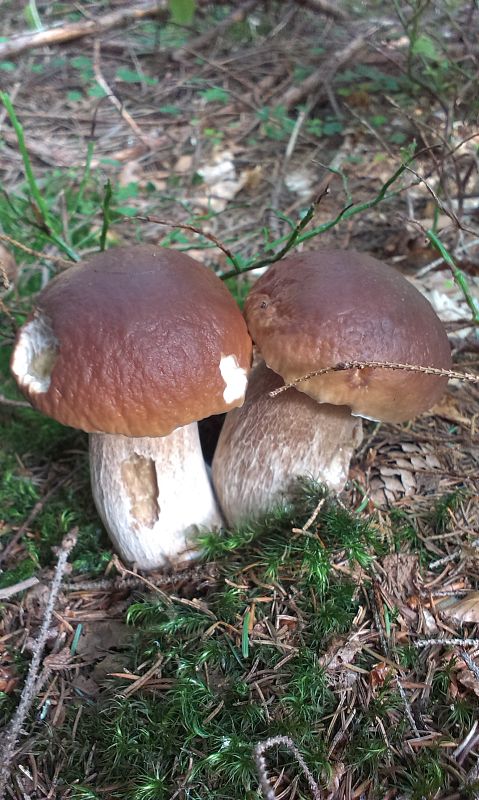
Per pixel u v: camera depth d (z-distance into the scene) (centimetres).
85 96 48
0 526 21
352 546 18
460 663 16
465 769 15
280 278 17
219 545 19
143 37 54
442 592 18
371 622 17
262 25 56
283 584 18
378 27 50
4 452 23
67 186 35
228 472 19
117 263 15
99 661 17
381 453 22
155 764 15
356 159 38
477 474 21
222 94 43
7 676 17
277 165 40
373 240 33
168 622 17
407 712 15
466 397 24
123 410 14
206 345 15
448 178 34
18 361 15
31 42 46
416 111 41
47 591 19
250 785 14
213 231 34
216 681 16
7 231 30
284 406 18
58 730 16
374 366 14
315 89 46
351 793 14
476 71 35
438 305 28
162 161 41
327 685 16
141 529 19
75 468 23
